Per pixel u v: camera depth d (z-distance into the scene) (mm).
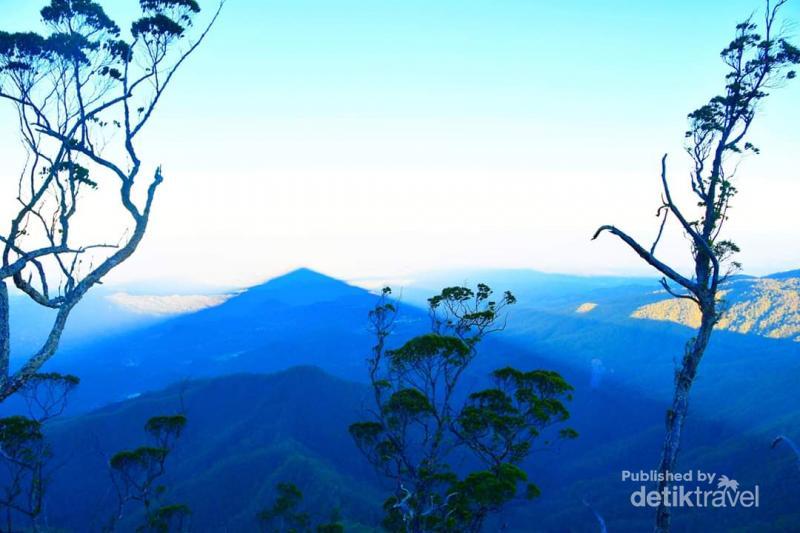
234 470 120938
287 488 67250
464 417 28500
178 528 52469
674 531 111875
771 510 109938
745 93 22125
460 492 27422
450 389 27625
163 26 20047
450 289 27812
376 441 29625
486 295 27672
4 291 14922
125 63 20375
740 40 22094
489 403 29750
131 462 41812
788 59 21266
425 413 27078
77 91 19719
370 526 95875
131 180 18359
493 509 27500
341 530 53312
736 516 111625
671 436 20094
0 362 14625
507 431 28375
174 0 20344
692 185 22047
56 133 18828
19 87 19703
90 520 99625
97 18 20312
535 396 28984
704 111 22234
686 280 20062
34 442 36438
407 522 25312
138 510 98375
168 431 43875
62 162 19109
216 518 108125
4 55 19234
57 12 19938
